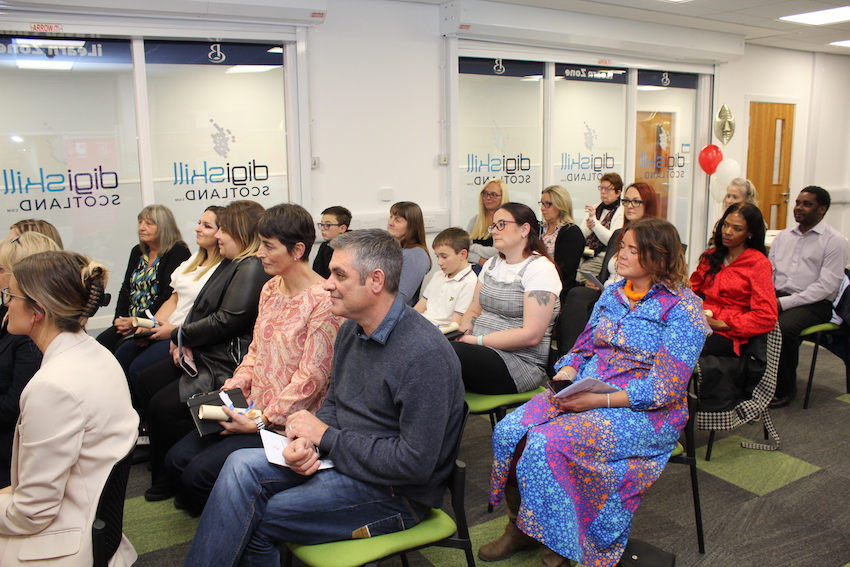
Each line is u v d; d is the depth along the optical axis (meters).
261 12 4.03
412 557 2.20
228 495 1.55
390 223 3.49
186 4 3.79
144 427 3.04
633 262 2.09
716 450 3.07
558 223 4.32
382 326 1.58
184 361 2.52
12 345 2.01
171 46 4.05
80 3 3.56
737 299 3.01
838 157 8.54
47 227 2.96
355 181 4.82
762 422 3.36
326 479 1.59
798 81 7.89
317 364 2.00
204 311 2.57
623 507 1.94
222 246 2.61
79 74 3.85
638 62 6.23
